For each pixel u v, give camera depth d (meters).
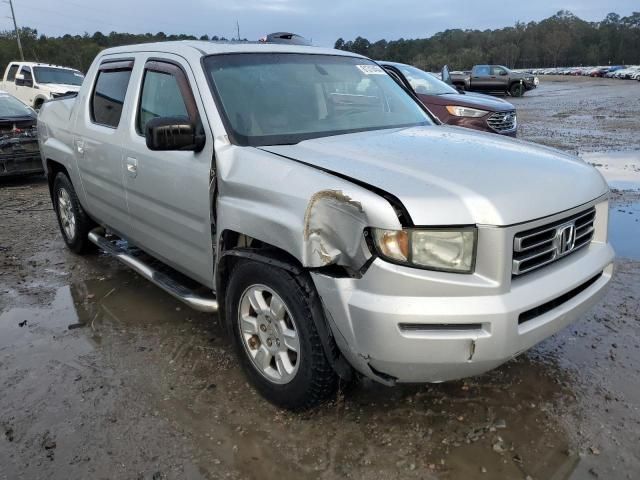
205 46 3.73
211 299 3.47
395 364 2.43
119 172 4.13
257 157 2.98
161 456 2.72
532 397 3.11
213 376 3.40
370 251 2.43
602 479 2.51
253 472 2.60
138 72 4.05
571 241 2.78
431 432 2.84
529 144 3.46
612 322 3.96
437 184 2.53
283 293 2.76
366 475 2.57
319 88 3.78
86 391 3.28
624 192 7.68
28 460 2.71
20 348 3.81
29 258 5.63
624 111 21.11
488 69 31.92
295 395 2.87
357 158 2.87
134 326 4.09
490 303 2.38
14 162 9.18
